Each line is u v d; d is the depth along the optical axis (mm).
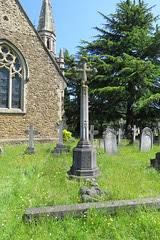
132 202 2812
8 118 12125
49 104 13703
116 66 18391
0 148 7879
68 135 13172
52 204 3014
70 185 3975
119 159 6844
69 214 2535
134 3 21094
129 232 2268
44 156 7625
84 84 5293
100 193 3248
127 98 19594
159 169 5258
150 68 16625
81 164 4652
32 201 3070
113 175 4609
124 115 21047
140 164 6023
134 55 21031
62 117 14609
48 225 2359
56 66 14242
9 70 12320
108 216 2594
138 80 17766
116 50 20547
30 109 12898
